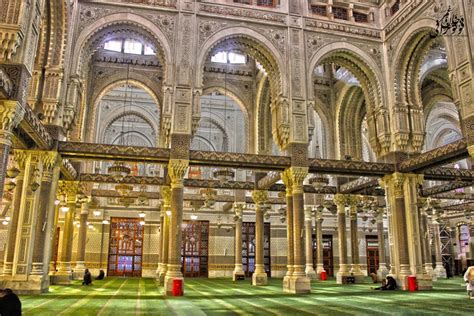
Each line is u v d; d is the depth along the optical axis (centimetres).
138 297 1221
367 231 2827
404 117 1630
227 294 1350
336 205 2175
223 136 2775
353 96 2073
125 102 2520
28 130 1127
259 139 2009
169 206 1850
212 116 2736
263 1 1670
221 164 1456
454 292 1425
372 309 963
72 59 1434
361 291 1476
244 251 2670
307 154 1520
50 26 1381
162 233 2027
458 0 1318
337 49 1672
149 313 873
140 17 1507
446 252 2950
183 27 1530
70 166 1617
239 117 2780
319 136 2745
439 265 2542
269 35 1605
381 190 1994
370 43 1727
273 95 1614
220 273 2583
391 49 1684
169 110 1451
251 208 2714
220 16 1571
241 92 2128
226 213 2666
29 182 1312
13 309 599
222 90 2109
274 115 1602
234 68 2136
